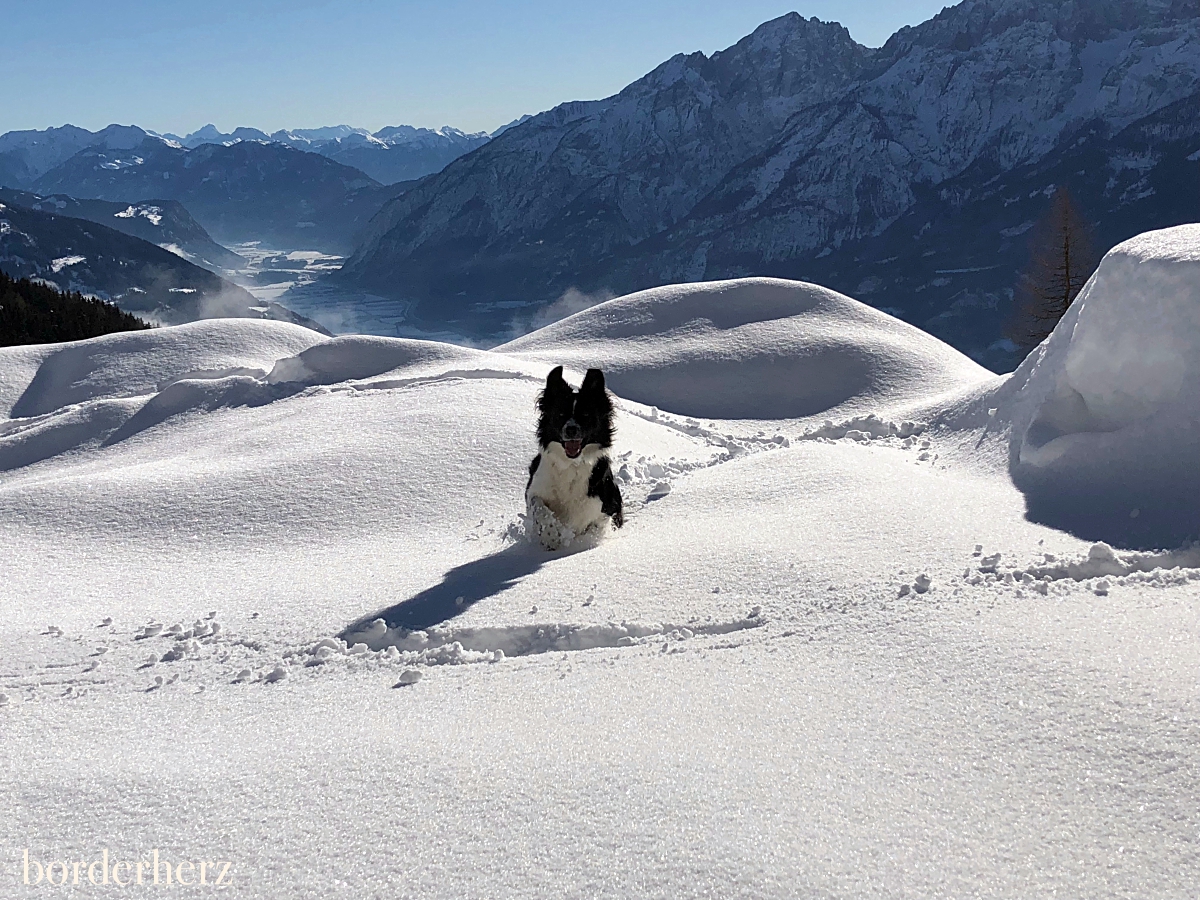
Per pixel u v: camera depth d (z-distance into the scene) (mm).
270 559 8164
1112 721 3441
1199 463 6160
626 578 6074
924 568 5484
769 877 2766
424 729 4074
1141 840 2834
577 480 7406
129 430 16484
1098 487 6574
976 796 3137
